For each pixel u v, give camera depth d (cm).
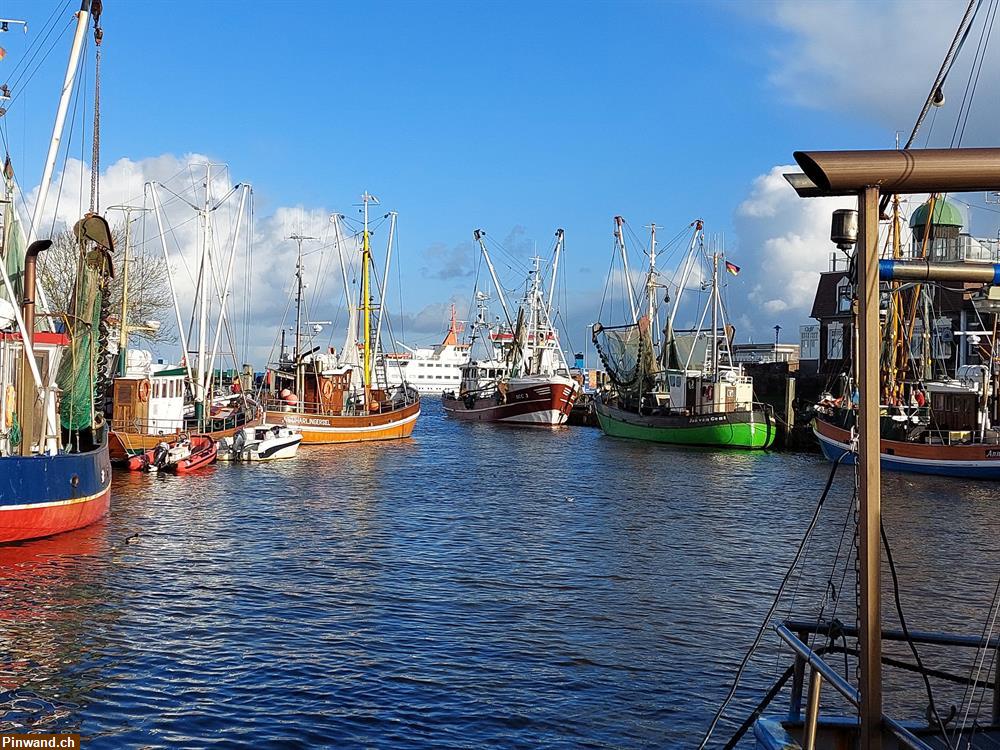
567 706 1582
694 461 6512
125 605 2144
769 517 3834
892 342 6047
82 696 1570
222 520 3459
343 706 1555
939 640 1004
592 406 11488
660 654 1875
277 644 1883
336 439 7694
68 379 3200
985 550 3109
